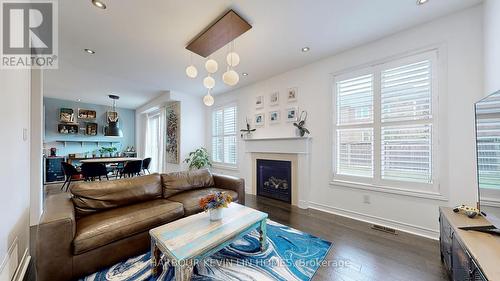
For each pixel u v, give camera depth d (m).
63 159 6.09
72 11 2.11
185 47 2.93
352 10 2.15
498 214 1.33
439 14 2.23
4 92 1.42
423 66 2.42
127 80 4.51
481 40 2.06
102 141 7.68
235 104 5.09
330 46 2.92
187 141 5.64
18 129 1.71
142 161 5.75
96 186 2.27
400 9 2.14
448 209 1.95
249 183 4.57
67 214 1.67
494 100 1.35
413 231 2.46
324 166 3.32
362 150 2.94
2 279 1.35
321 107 3.37
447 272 1.73
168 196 2.83
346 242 2.24
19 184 1.73
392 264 1.85
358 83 2.97
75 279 1.64
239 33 2.50
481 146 1.50
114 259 1.83
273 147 3.98
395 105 2.63
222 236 1.62
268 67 3.68
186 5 2.04
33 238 2.37
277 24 2.38
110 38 2.67
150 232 1.68
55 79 4.47
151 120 7.76
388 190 2.65
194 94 5.70
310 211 3.30
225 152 5.37
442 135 2.29
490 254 1.18
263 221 2.05
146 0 1.96
